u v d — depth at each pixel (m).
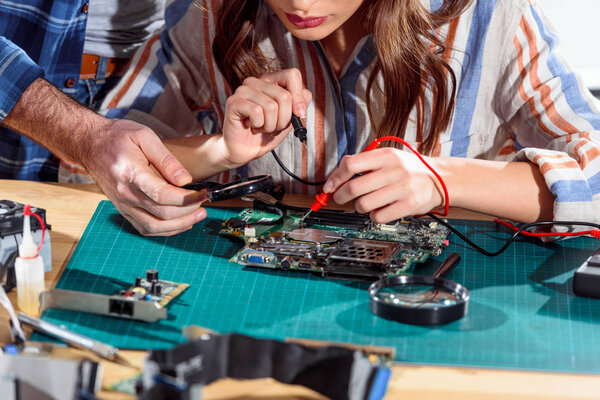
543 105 1.88
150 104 2.07
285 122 1.59
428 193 1.50
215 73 2.12
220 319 1.25
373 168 1.48
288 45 2.00
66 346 1.16
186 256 1.51
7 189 1.86
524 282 1.40
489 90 2.02
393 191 1.46
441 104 1.95
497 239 1.60
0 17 2.18
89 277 1.42
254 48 1.99
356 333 1.20
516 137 2.03
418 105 2.01
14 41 2.21
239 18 1.92
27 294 1.28
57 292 1.27
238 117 1.62
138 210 1.57
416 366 1.11
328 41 2.00
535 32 1.93
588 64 3.24
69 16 2.22
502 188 1.57
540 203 1.59
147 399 0.88
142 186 1.51
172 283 1.38
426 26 1.85
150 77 2.10
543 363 1.12
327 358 1.03
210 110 2.23
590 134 1.72
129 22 2.34
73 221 1.68
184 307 1.29
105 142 1.61
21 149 2.35
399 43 1.82
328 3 1.55
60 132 1.71
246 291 1.36
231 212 1.75
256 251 1.48
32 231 1.37
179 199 1.49
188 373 0.93
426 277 1.35
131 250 1.53
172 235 1.61
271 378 1.08
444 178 1.55
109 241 1.58
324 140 2.04
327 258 1.45
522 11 1.94
